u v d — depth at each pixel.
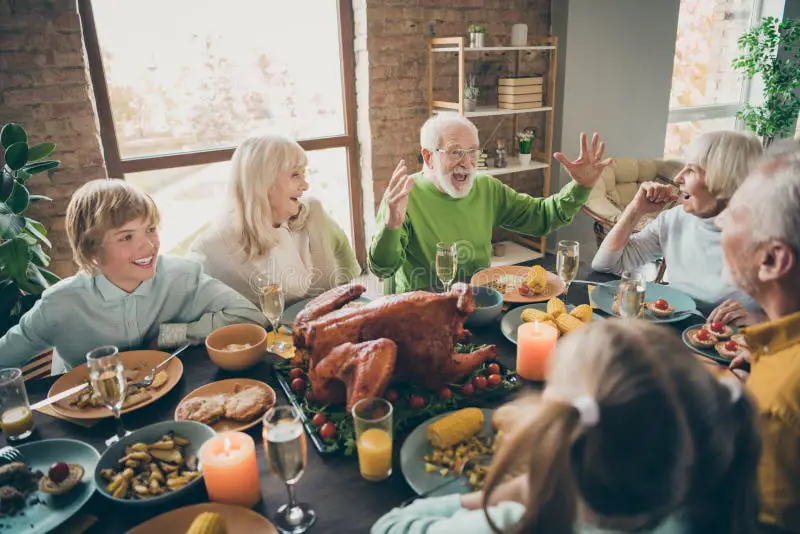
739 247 0.84
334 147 3.74
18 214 2.20
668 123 4.99
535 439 0.52
